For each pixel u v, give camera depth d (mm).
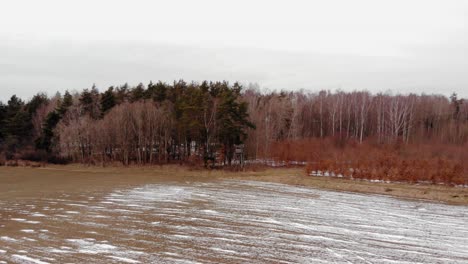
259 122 69562
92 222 22125
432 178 40719
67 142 70062
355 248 17656
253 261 15484
